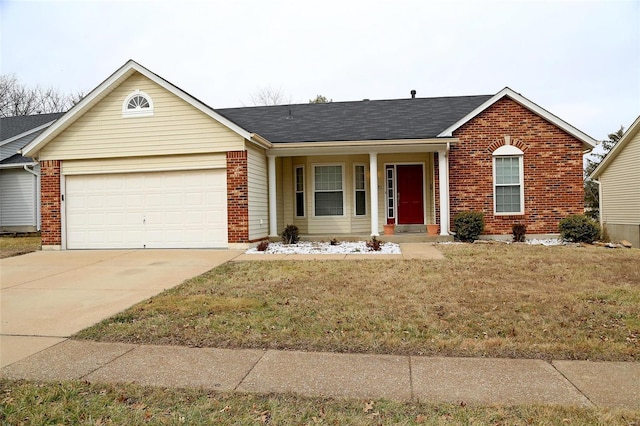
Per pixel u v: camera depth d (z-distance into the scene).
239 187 11.83
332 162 14.59
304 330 5.01
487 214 13.55
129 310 6.09
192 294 6.92
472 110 14.31
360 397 3.39
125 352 4.52
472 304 5.90
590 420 2.94
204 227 12.10
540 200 13.47
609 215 17.86
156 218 12.31
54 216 12.58
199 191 12.12
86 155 12.44
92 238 12.54
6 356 4.45
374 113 15.68
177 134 12.07
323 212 14.65
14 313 6.11
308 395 3.44
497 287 6.86
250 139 11.67
